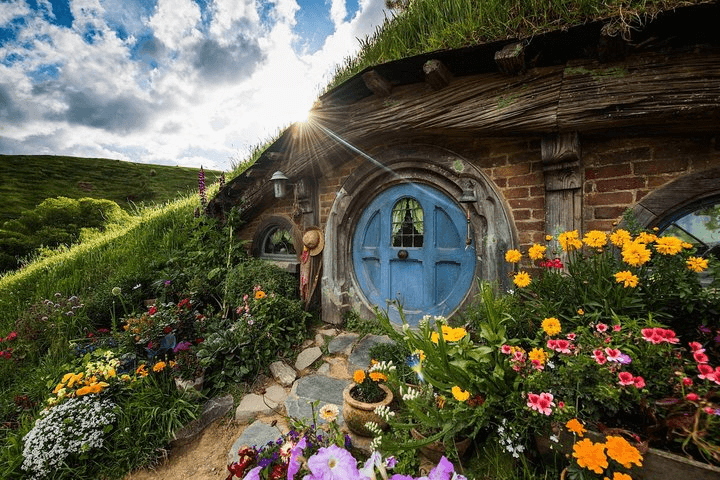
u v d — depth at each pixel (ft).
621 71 7.07
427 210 10.92
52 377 9.83
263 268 14.46
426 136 10.57
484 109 8.63
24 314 14.16
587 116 7.30
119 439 7.33
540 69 8.08
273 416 8.11
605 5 7.00
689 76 6.44
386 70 9.19
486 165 9.52
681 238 7.23
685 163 6.95
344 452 2.90
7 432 8.21
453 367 5.01
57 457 6.66
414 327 10.96
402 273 11.51
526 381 4.74
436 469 2.85
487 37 8.77
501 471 4.91
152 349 9.87
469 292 9.73
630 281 5.13
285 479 4.32
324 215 13.53
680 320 5.58
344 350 10.75
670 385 4.29
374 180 11.92
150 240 20.75
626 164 7.54
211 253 16.16
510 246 8.86
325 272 12.93
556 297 6.38
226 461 6.95
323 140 12.02
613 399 4.26
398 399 6.67
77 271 18.85
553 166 8.05
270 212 16.28
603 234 5.73
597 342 4.82
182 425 7.70
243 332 10.22
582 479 4.02
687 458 3.75
